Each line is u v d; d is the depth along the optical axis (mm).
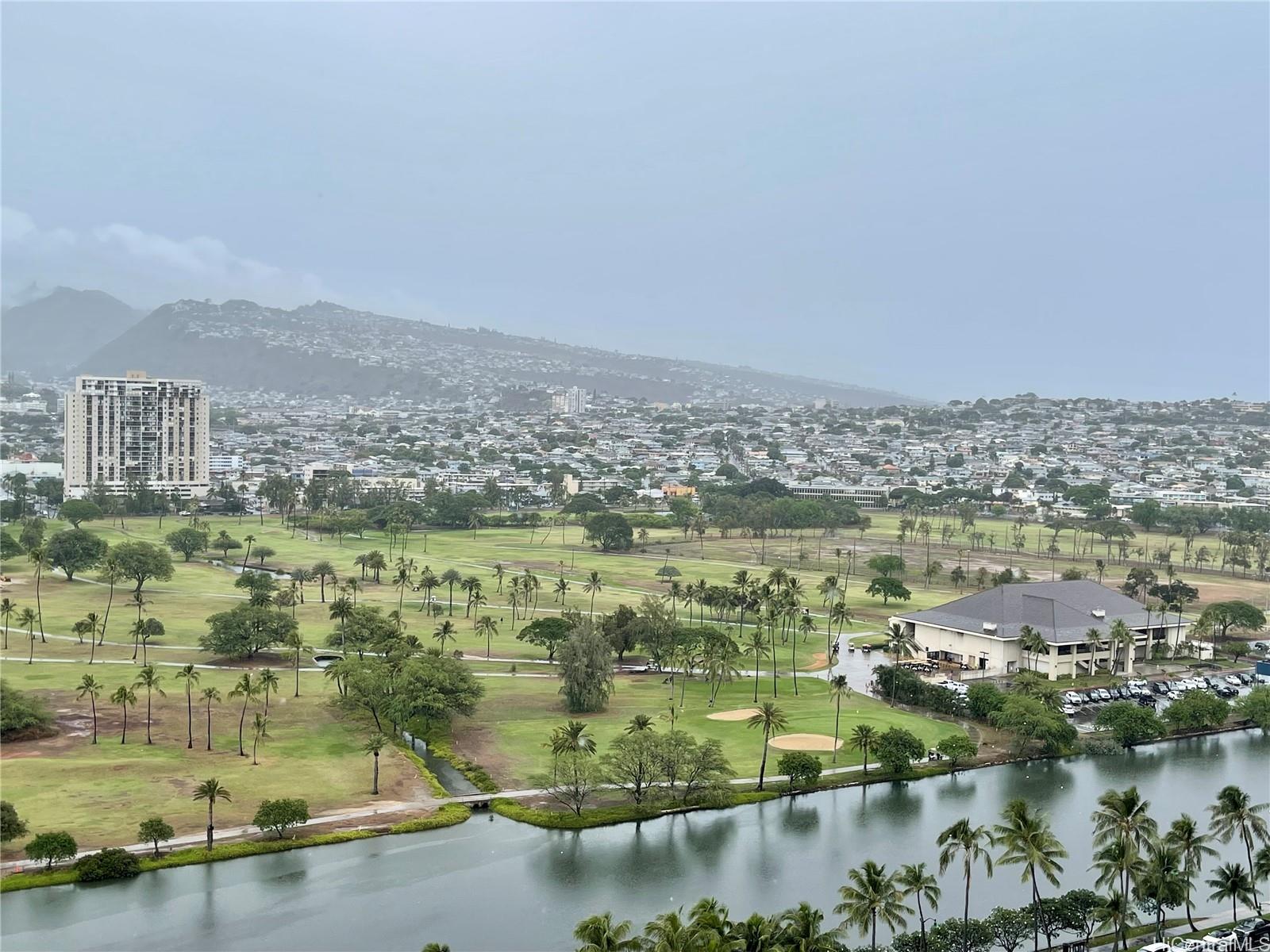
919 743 194625
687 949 105062
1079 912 135625
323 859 154500
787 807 179500
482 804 176000
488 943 132500
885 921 136375
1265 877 137125
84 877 144500
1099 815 136750
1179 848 134500
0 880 143125
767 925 112188
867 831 169625
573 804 175875
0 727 197000
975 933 131250
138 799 170625
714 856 159750
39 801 168125
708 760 176875
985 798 184625
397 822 166250
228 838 158125
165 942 130625
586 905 143125
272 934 133375
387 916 138875
